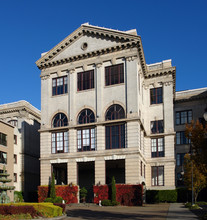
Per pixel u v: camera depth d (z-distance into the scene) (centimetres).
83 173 4966
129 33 4247
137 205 3700
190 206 3356
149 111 4988
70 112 4403
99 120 4181
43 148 4484
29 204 2469
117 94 4188
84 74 4484
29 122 5784
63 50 4678
